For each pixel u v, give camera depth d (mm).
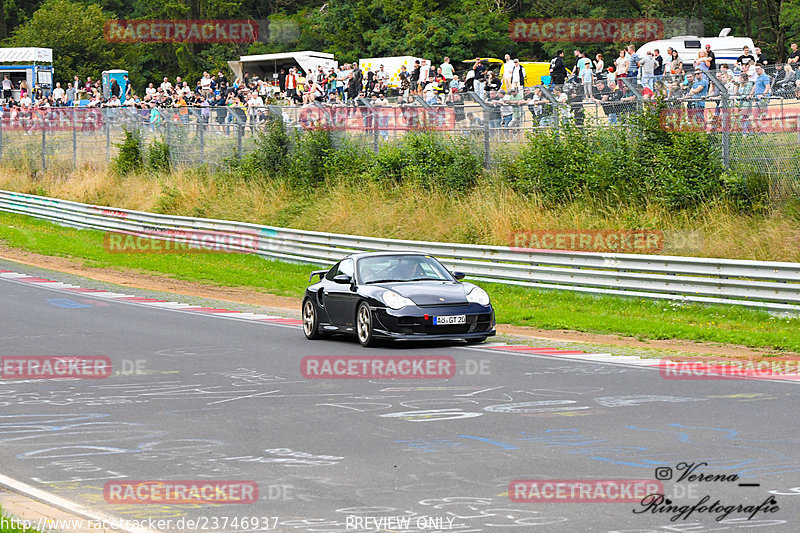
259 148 52188
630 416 13375
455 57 82688
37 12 115875
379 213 42438
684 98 34469
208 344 22141
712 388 15641
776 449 11266
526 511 9016
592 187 36938
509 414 13719
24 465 11359
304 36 98375
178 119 57219
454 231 38969
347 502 9438
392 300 20734
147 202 53938
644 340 22703
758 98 32312
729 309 25891
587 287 29953
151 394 15977
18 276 38531
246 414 14148
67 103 68938
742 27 86625
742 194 32906
